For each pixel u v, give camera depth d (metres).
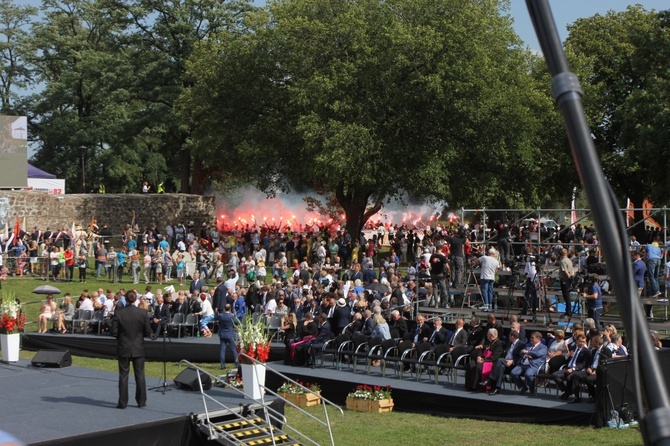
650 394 2.37
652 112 42.28
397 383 19.70
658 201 49.78
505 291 24.06
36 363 20.06
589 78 54.25
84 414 14.61
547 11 2.88
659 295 23.61
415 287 26.30
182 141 62.16
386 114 41.81
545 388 18.38
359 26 41.44
